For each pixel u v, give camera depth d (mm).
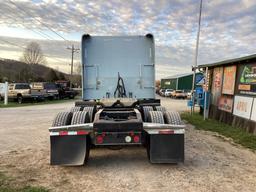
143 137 5340
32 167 5441
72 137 5270
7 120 12672
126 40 7578
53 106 21391
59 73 70938
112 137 5137
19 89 25562
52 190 4250
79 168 5406
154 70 7574
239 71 11148
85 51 7555
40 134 9016
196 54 18359
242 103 10617
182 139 5316
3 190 4168
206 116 14062
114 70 7578
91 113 6180
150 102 7477
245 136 8758
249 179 4859
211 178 4867
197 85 16812
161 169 5352
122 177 4891
